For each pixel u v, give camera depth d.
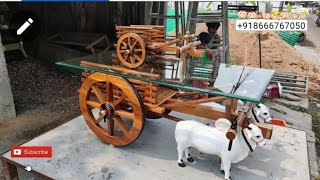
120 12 6.74
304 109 4.69
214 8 9.38
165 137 2.50
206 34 4.63
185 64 2.15
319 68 7.77
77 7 6.68
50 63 6.01
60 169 2.04
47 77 5.44
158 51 2.06
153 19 5.81
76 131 2.59
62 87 5.12
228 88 1.84
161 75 2.00
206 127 1.94
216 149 1.86
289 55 7.59
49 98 4.62
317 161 3.21
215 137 1.86
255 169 2.05
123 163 2.12
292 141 2.43
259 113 2.00
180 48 1.93
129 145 2.36
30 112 4.05
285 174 2.00
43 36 6.32
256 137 1.75
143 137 2.49
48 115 3.99
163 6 5.77
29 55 6.07
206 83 1.93
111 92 2.17
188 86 1.83
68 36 6.43
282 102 4.84
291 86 5.36
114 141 2.28
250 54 7.64
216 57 3.48
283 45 7.99
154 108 2.00
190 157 2.12
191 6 4.29
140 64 1.99
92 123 2.34
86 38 6.31
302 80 5.38
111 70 2.09
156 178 1.95
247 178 1.95
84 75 2.30
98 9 6.85
